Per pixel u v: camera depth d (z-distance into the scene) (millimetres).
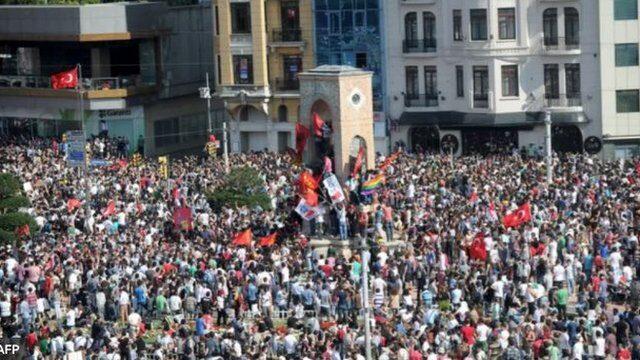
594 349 96188
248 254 117125
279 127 184375
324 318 106750
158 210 137000
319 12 180000
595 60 169000
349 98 131375
